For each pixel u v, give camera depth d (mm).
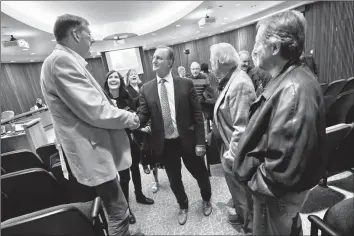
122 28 6965
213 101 2189
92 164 1009
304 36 748
